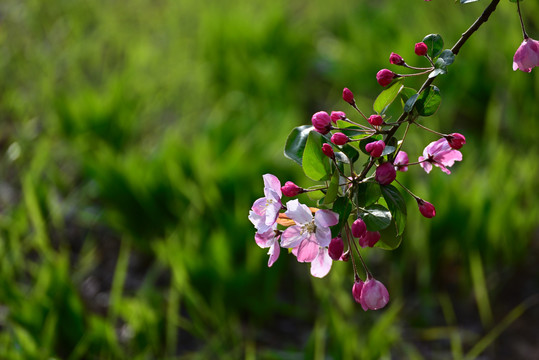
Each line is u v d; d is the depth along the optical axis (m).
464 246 1.96
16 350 1.48
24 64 2.84
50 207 2.06
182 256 1.72
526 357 1.80
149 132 2.57
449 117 2.62
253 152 2.11
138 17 3.30
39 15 3.22
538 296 2.00
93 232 2.20
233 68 2.72
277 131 2.24
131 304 1.64
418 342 1.87
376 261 2.11
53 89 2.66
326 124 1.11
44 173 2.33
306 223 1.09
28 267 2.01
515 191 2.01
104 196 2.02
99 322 1.57
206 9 3.20
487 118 2.62
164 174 2.02
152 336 1.64
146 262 2.10
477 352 1.72
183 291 1.73
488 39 2.75
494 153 2.37
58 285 1.63
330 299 1.89
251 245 1.81
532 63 1.14
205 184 1.97
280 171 2.01
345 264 1.87
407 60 2.66
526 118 2.47
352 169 1.11
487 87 2.59
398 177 1.96
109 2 3.37
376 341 1.56
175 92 2.76
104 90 2.68
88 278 2.03
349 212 1.09
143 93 2.57
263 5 3.42
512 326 1.91
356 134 1.12
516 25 2.54
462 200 1.95
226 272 1.75
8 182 2.36
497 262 2.12
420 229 1.96
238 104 2.61
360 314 1.93
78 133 2.33
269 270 1.80
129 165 2.01
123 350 1.73
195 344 1.83
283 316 1.92
